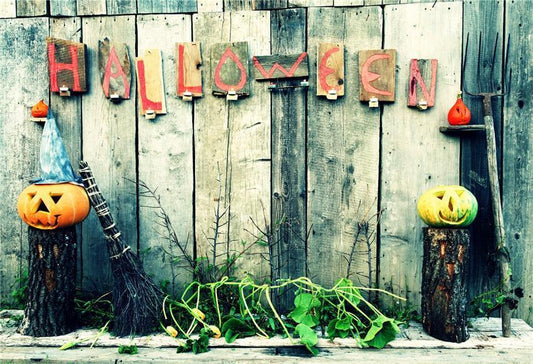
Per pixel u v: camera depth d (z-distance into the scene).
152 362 2.11
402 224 2.67
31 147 2.76
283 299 2.71
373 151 2.67
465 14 2.61
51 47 2.65
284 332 2.39
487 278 2.65
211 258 2.74
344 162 2.68
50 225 2.29
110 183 2.76
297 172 2.70
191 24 2.71
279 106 2.69
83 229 2.75
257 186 2.72
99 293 2.75
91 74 2.74
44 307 2.34
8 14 2.75
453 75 2.62
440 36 2.62
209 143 2.72
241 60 2.65
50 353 2.18
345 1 2.64
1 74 2.76
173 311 2.52
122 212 2.76
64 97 2.74
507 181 2.62
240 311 2.50
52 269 2.33
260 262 2.72
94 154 2.76
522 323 2.55
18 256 2.78
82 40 2.73
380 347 2.21
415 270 2.67
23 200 2.29
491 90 2.62
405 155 2.66
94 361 2.12
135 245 2.76
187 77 2.69
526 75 2.61
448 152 2.64
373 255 2.68
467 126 2.51
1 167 2.77
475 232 2.65
